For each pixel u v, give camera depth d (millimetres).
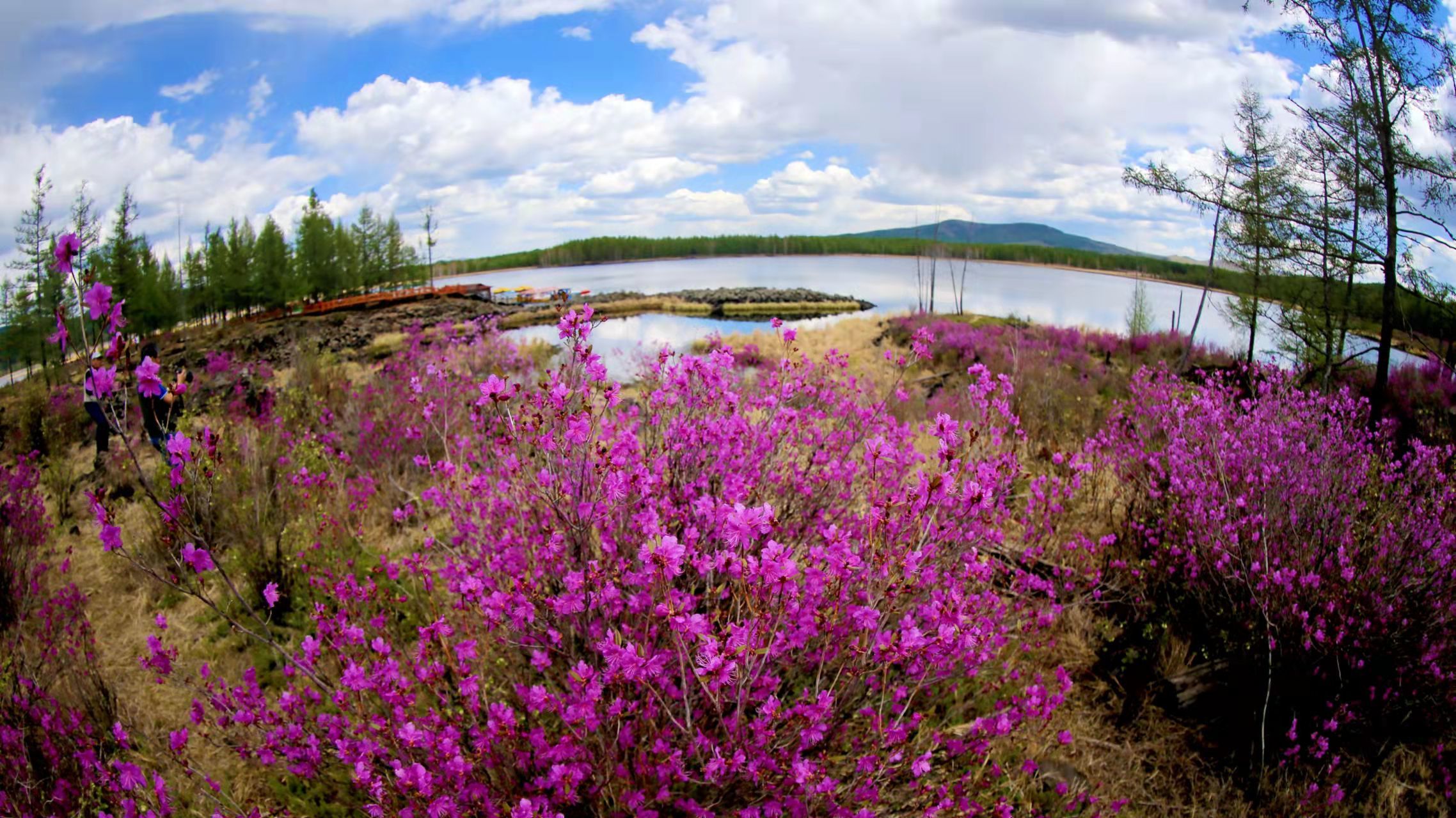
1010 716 2906
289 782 3006
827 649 2365
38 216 17375
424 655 2957
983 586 3143
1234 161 9633
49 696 3348
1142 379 6797
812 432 3822
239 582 4664
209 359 13336
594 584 2531
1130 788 3045
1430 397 7660
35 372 14938
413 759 2273
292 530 4820
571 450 2709
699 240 199250
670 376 3344
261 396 10031
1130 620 3957
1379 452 5402
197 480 2340
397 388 9008
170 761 3027
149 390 2156
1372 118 7223
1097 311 37969
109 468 6762
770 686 2383
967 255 46656
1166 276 55594
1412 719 3229
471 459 4102
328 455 6551
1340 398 5891
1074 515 5055
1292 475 3951
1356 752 3162
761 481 3314
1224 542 3682
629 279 120500
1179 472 4387
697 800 2418
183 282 42750
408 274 63344
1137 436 5551
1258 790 3006
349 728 2561
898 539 2598
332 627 2926
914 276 119125
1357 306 8695
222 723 2756
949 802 2424
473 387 6836
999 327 18797
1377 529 3809
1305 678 3391
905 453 3367
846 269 147250
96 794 2752
